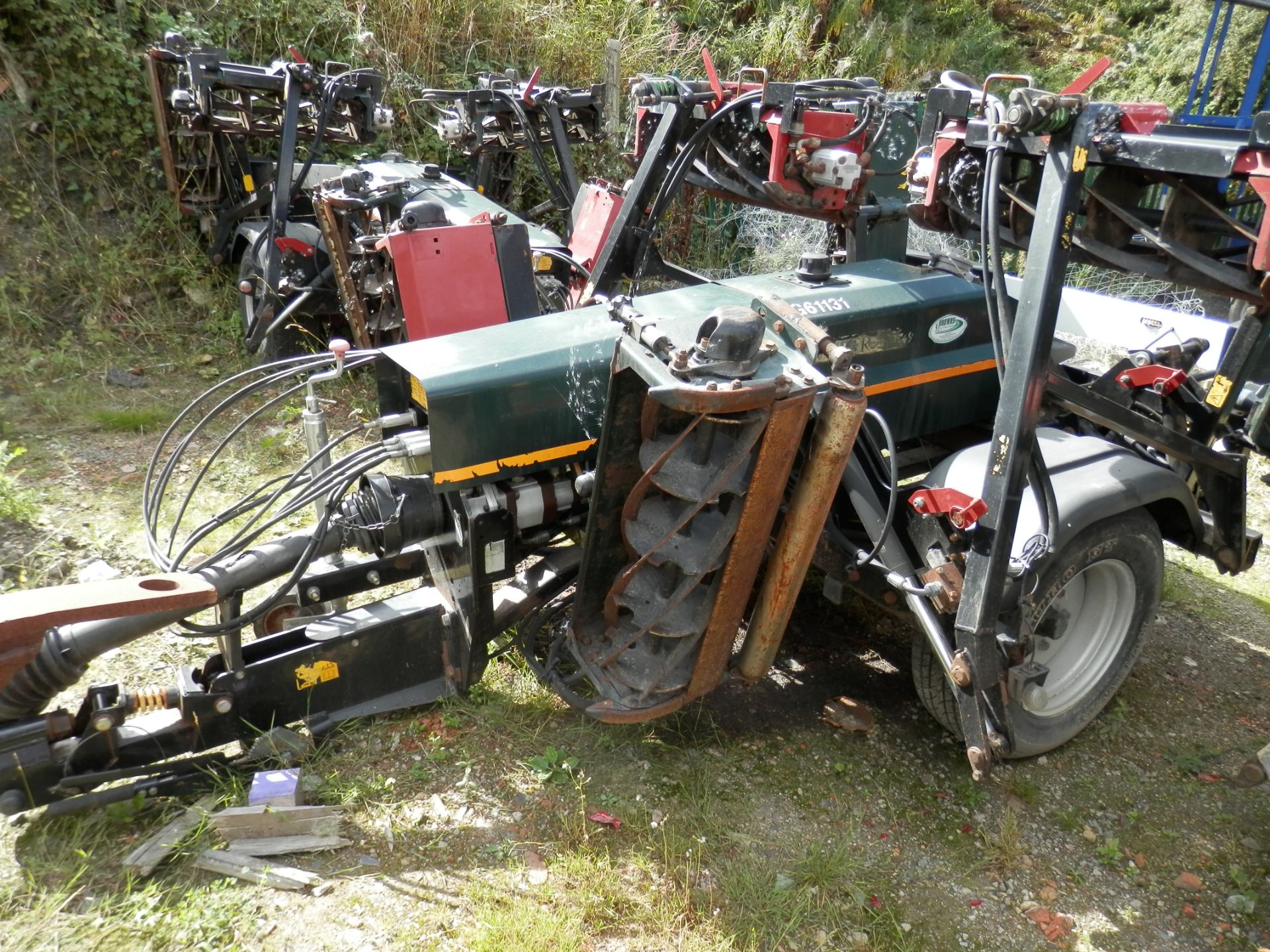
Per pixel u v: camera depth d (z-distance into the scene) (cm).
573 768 296
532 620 321
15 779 252
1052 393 271
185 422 505
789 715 334
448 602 306
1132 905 272
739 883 262
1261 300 242
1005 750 277
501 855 263
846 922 256
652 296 314
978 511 255
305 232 560
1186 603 435
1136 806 311
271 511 429
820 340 248
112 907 238
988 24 1341
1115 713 355
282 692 284
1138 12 1410
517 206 742
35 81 639
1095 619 336
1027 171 290
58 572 372
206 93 519
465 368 263
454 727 306
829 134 361
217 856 253
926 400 345
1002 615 276
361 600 372
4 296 568
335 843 260
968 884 274
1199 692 373
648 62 953
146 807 268
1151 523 322
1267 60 719
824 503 260
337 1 781
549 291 462
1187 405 310
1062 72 1255
